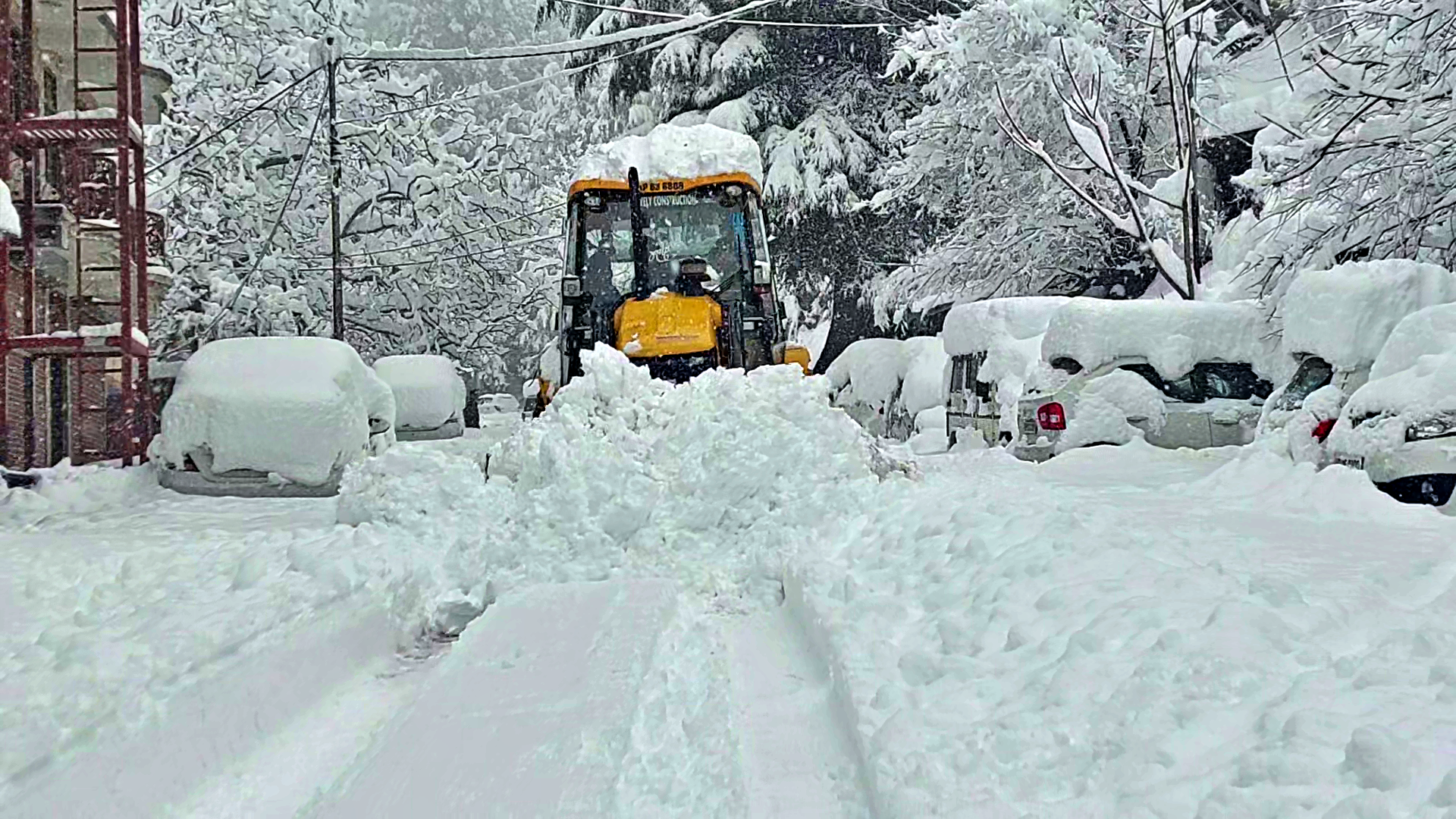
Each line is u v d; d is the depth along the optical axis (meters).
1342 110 14.41
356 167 30.77
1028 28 21.45
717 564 6.62
